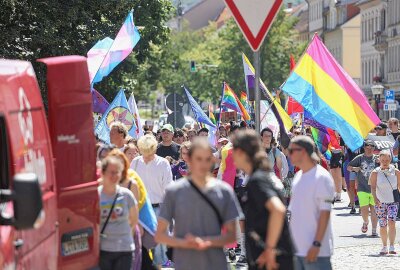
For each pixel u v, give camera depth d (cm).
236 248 3023
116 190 1858
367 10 18900
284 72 18550
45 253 1373
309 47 2575
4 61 1366
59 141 1502
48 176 1414
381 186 3062
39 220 1116
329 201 1733
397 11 16775
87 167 1563
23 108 1338
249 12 1756
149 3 8256
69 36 5303
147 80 11862
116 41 3195
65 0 5191
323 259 1748
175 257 1496
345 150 4938
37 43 4984
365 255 3045
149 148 2452
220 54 18900
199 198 1472
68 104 1523
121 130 2486
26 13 4947
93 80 3183
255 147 1472
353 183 4466
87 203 1562
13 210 1132
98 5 5381
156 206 2467
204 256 1481
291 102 4653
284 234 1495
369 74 18925
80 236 1546
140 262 2045
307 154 1747
